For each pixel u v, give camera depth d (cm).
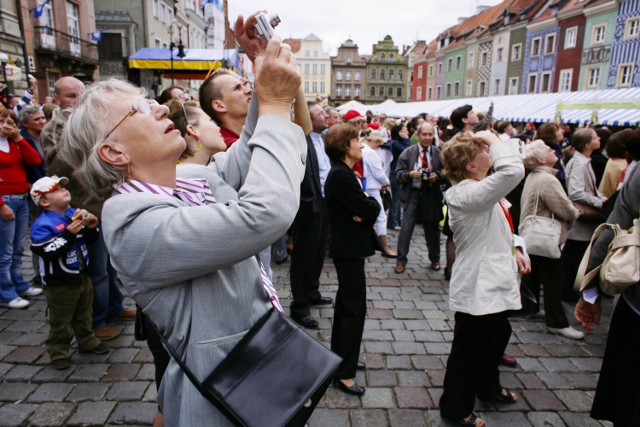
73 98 370
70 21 1941
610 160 452
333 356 103
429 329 366
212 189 132
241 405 93
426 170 497
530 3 3678
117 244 94
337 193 264
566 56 3102
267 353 101
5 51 1439
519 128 1781
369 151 546
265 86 98
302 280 365
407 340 346
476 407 265
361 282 272
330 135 273
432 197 502
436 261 527
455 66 4700
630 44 2598
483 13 4597
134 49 2458
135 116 101
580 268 233
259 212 89
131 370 291
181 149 108
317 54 8425
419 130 504
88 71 2069
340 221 268
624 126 1329
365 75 8488
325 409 258
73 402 257
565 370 309
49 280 279
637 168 207
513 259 240
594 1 2839
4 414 245
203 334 99
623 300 208
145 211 94
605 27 2769
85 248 299
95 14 2397
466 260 235
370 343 339
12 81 1434
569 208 345
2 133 382
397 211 752
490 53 4050
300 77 100
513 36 3678
